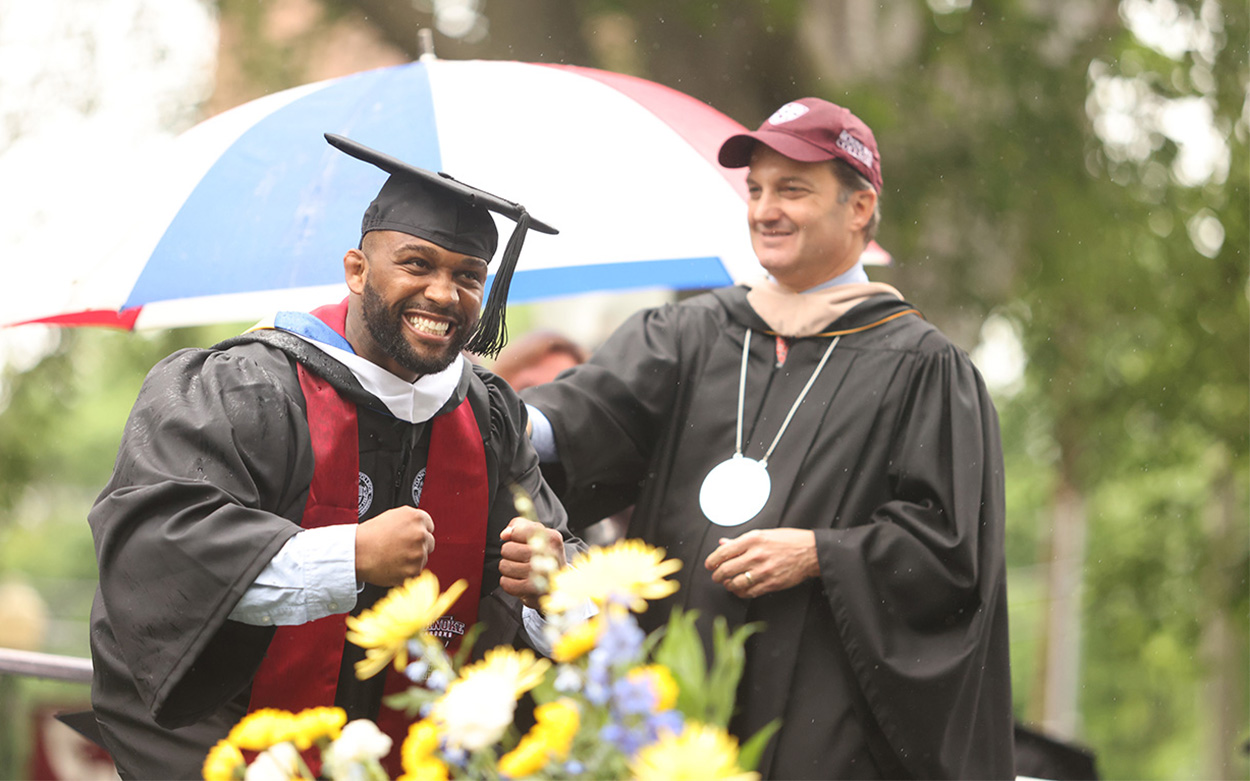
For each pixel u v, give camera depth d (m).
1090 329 22.02
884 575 6.81
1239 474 24.69
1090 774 9.52
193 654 5.28
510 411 6.87
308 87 8.55
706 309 7.93
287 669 6.00
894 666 6.71
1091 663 36.78
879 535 6.88
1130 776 37.38
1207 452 25.52
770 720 6.89
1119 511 31.20
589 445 7.58
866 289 7.58
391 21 19.61
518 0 19.30
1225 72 20.91
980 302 20.39
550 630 3.65
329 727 3.71
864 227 7.63
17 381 21.20
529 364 10.18
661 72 19.27
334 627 6.04
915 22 20.44
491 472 6.56
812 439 7.27
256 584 5.34
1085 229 20.38
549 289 8.98
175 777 5.83
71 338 21.38
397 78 8.44
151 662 5.33
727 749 3.24
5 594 15.88
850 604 6.77
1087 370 22.78
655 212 8.20
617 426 7.63
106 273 7.83
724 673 3.67
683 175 8.45
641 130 8.58
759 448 7.36
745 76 19.31
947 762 6.76
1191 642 26.22
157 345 22.00
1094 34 20.98
